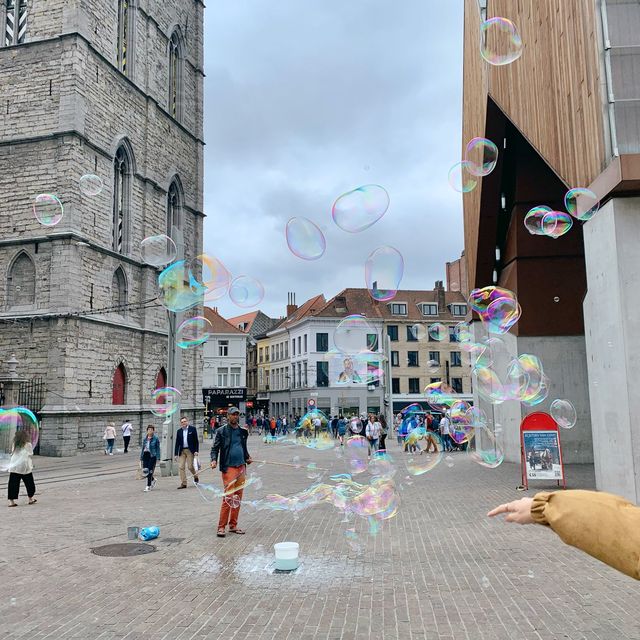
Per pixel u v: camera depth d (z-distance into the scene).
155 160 33.41
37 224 25.91
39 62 26.77
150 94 32.94
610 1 9.12
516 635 4.37
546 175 16.92
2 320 25.34
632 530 1.45
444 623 4.64
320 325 54.19
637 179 8.50
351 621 4.71
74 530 8.34
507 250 18.55
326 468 18.17
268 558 6.72
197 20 40.41
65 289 24.98
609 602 5.09
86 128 26.91
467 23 20.72
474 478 14.41
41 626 4.63
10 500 10.58
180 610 5.00
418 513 9.63
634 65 9.02
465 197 22.30
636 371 8.84
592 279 10.06
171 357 16.62
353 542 7.52
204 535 7.99
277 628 4.57
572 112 10.30
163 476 15.88
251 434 51.34
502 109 15.08
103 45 28.73
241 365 60.50
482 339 20.38
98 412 26.25
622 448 9.02
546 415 12.26
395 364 53.00
